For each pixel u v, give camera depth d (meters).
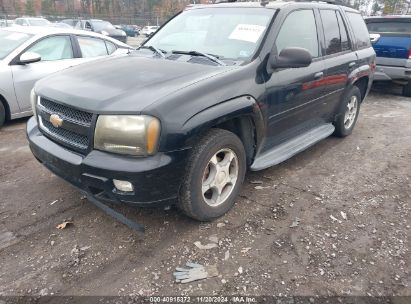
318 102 4.47
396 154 5.09
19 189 3.84
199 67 3.30
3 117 5.80
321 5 4.64
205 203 3.12
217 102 2.98
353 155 5.00
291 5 4.05
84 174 2.78
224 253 2.91
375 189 4.02
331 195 3.86
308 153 5.02
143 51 4.08
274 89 3.57
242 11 3.99
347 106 5.40
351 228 3.28
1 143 5.18
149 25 38.16
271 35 3.62
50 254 2.88
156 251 2.92
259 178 4.18
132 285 2.59
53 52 6.39
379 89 9.80
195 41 3.94
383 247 3.04
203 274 2.69
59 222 3.28
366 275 2.73
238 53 3.57
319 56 4.41
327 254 2.93
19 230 3.16
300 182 4.12
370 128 6.29
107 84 2.99
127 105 2.67
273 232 3.19
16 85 5.80
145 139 2.63
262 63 3.47
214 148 3.01
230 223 3.29
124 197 2.74
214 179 3.17
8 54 5.86
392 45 8.37
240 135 3.46
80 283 2.60
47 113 3.12
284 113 3.84
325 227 3.28
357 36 5.43
